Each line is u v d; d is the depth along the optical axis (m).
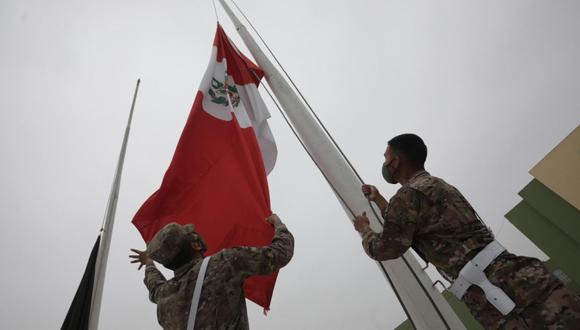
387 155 2.55
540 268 1.79
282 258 2.59
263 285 3.74
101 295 4.14
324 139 3.87
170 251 2.53
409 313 2.71
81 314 3.78
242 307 2.37
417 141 2.50
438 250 2.03
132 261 3.16
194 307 2.25
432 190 2.10
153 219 4.19
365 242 2.32
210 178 4.44
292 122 4.26
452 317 2.60
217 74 5.50
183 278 2.42
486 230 2.03
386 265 2.88
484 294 1.85
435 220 2.05
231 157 4.60
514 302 1.75
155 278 2.85
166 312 2.35
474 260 1.89
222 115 5.03
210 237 4.02
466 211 2.05
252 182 4.27
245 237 3.91
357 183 3.49
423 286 2.70
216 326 2.20
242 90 5.60
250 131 4.82
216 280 2.33
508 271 1.82
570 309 1.65
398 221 2.09
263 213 3.98
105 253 4.46
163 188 4.30
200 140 4.72
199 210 4.24
